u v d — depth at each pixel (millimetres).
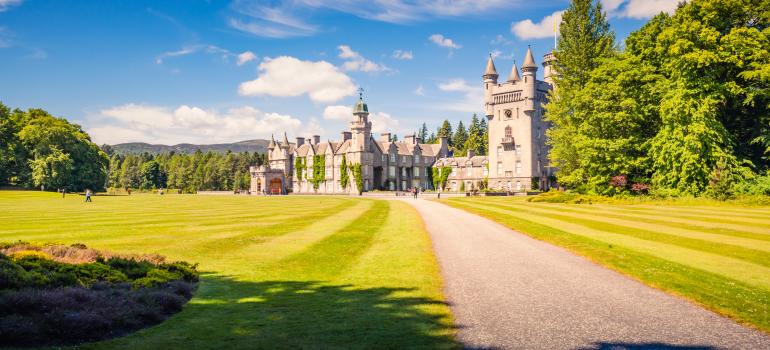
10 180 99438
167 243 18891
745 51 39594
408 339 7770
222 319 8984
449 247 17797
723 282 11406
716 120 42156
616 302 10008
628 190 49000
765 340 7648
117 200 65062
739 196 38312
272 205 49562
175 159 185000
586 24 57156
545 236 20188
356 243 18859
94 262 11930
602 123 49438
